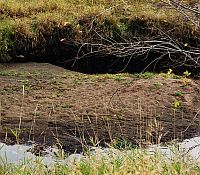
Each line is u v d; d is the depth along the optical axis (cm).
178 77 1205
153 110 1029
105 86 1145
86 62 1370
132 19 1398
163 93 1109
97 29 1373
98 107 1027
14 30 1371
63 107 1020
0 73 1232
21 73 1238
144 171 521
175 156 581
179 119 988
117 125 942
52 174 559
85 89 1126
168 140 878
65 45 1374
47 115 977
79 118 967
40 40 1377
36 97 1070
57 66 1338
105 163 559
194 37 1243
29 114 977
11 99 1051
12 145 805
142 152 606
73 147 828
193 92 1130
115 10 1430
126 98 1076
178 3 585
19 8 1477
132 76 1221
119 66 1362
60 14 1440
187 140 875
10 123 929
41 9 1492
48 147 812
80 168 546
